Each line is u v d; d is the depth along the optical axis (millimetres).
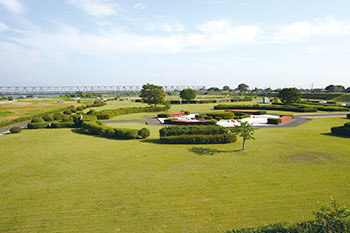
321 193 12320
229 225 9727
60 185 13930
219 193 12586
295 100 67375
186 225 9820
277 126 34875
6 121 38781
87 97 156125
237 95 152625
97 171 16125
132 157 19125
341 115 47500
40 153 20609
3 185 14023
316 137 26109
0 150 21844
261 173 15258
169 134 24594
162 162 17766
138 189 13258
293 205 11180
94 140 25641
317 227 8023
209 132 24625
